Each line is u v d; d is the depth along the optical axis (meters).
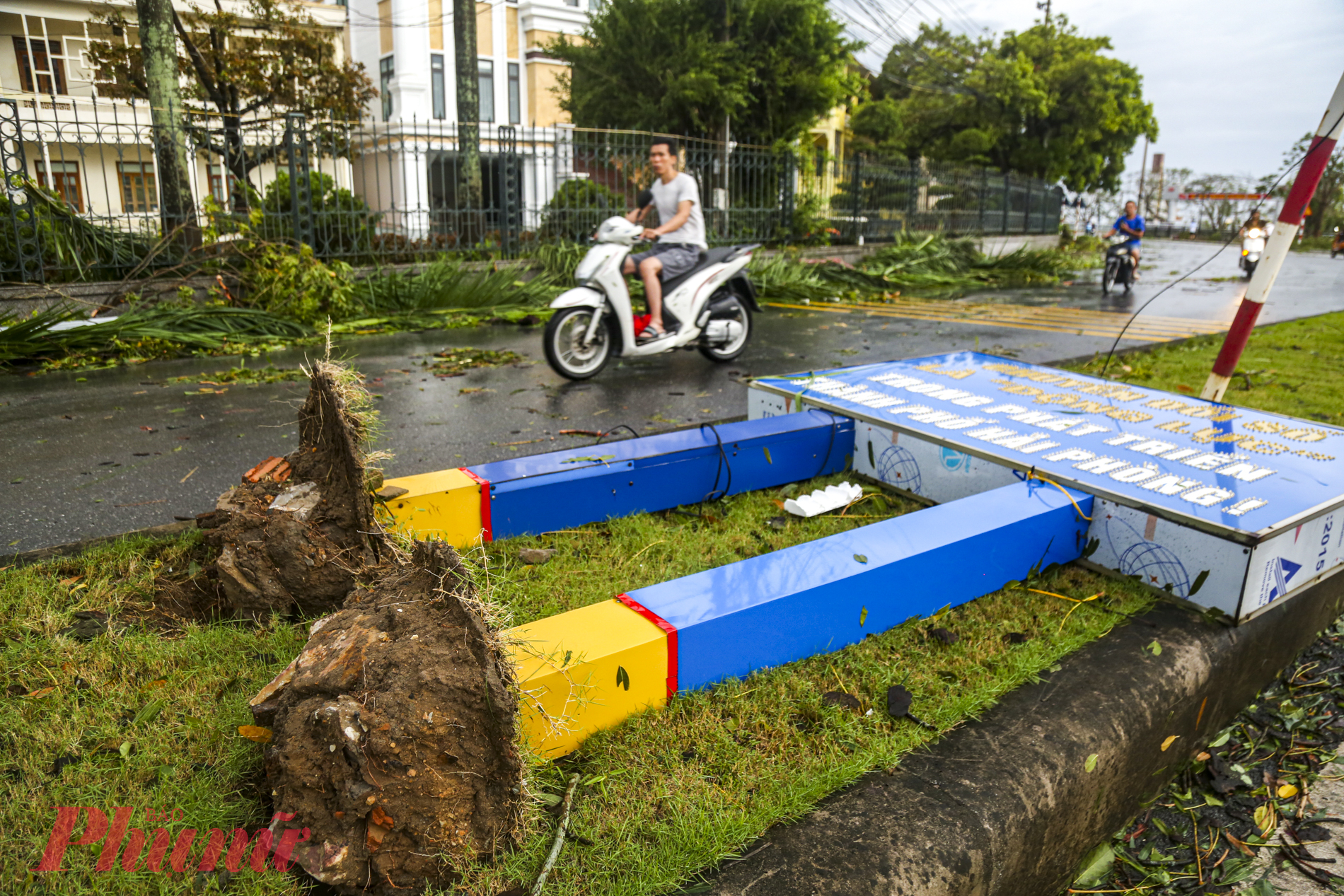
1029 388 4.20
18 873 1.44
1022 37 30.45
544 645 1.88
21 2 17.00
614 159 12.83
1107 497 2.77
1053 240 23.58
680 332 6.25
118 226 8.79
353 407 2.45
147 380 6.03
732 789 1.72
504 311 9.38
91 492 3.46
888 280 13.14
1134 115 30.88
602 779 1.74
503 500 2.93
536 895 1.44
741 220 14.30
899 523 2.61
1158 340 7.65
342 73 16.28
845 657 2.25
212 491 3.49
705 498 3.47
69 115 16.08
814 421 3.75
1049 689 2.11
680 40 15.52
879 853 1.55
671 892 1.46
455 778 1.49
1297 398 5.19
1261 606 2.56
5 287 7.73
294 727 1.50
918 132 29.06
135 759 1.74
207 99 15.16
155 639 2.20
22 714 1.88
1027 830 1.73
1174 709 2.19
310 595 2.32
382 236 10.56
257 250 8.81
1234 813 2.21
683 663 2.00
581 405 5.19
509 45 23.55
